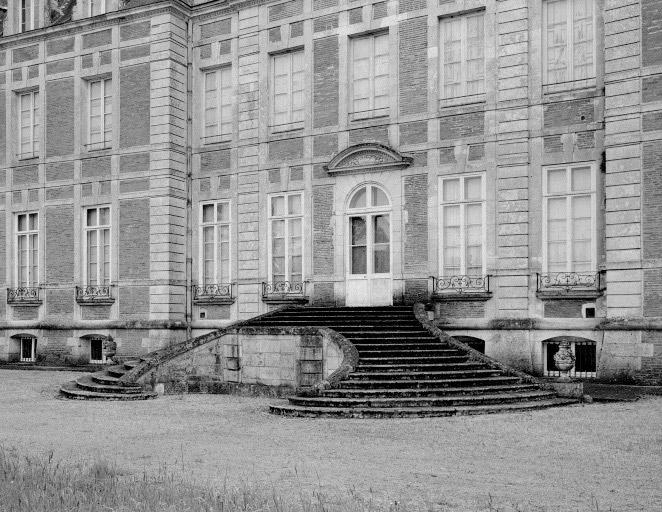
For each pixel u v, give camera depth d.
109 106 29.64
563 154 21.94
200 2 28.80
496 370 18.47
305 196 26.14
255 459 11.05
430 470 10.23
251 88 27.55
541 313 21.98
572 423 14.15
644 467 10.38
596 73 21.69
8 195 31.45
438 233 23.64
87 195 29.69
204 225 28.45
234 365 20.47
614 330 20.14
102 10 30.11
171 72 28.20
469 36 23.73
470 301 23.00
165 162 28.02
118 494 8.50
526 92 22.52
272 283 26.81
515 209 22.48
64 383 22.94
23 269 31.33
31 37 30.97
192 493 8.57
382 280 24.66
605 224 21.05
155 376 20.39
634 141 20.30
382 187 24.80
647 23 20.33
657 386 19.36
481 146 23.14
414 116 24.25
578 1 22.12
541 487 9.22
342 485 9.34
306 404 16.20
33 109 31.34
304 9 26.47
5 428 14.34
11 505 8.09
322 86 26.02
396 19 24.72
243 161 27.56
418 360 18.64
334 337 18.98
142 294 28.27
